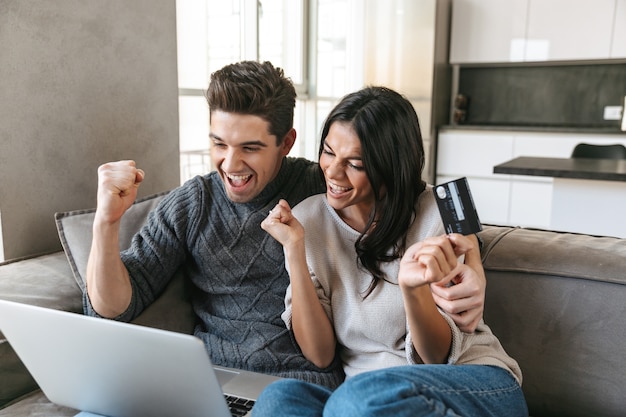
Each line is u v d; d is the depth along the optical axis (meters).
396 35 4.09
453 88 4.82
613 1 3.96
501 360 0.95
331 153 1.02
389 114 0.99
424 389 0.73
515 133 4.15
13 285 1.21
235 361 1.16
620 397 1.04
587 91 4.47
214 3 3.01
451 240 0.85
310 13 3.97
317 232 1.12
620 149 2.87
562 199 2.46
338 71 4.22
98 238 1.05
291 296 1.10
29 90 1.44
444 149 4.39
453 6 4.39
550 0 4.13
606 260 1.10
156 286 1.22
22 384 1.13
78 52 1.57
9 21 1.37
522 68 4.64
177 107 1.99
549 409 1.12
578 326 1.09
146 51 1.82
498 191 4.26
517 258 1.17
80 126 1.60
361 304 1.06
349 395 0.72
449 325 0.93
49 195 1.52
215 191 1.27
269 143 1.14
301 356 1.15
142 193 1.87
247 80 1.09
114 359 0.82
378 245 1.04
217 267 1.24
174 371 0.78
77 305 1.20
